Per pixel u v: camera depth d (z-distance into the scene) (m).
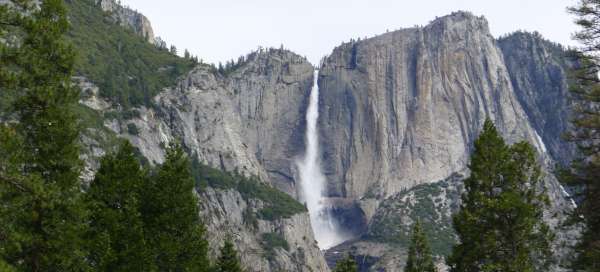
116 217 75.94
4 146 53.84
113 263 74.50
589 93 62.91
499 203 73.19
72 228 63.75
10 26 60.75
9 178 53.66
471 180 78.12
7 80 58.25
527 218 73.62
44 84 63.06
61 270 64.06
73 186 65.44
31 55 59.88
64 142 65.31
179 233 84.69
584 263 66.31
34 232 62.19
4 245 55.41
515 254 74.25
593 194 63.50
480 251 74.88
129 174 80.81
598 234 64.62
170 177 84.88
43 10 64.81
